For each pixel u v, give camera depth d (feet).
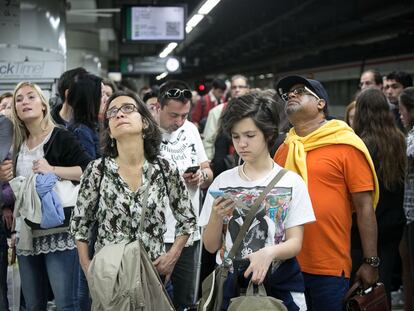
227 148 17.58
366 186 10.93
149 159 10.15
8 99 16.81
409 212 14.26
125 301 9.15
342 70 52.90
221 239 9.12
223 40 115.14
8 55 23.41
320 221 10.75
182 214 10.50
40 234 12.48
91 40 61.72
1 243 13.19
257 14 87.30
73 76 14.88
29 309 12.85
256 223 8.73
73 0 43.98
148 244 9.97
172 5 44.19
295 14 70.44
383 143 13.53
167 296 9.68
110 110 9.95
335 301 10.73
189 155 13.91
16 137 12.99
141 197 9.97
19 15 23.56
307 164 10.96
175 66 65.82
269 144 9.03
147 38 44.39
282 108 12.84
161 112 13.73
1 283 13.28
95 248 10.11
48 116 12.98
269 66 93.71
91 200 10.11
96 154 14.57
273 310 8.05
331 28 61.57
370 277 11.16
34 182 12.31
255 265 8.24
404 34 41.81
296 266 9.00
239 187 9.03
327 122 11.29
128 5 43.98
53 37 24.95
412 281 15.98
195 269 13.69
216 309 8.50
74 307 12.76
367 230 11.09
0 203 13.01
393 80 20.67
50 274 12.62
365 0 53.06
